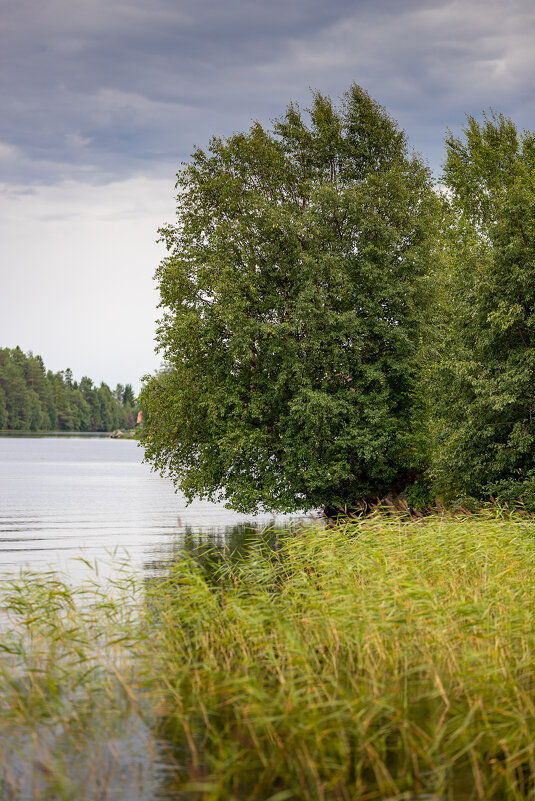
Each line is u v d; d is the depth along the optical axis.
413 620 10.36
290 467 27.95
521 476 23.89
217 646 11.00
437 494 27.58
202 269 27.91
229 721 8.32
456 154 43.41
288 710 7.82
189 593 12.04
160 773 7.05
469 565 13.75
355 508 26.84
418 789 6.61
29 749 7.61
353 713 7.66
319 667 9.58
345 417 28.64
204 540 29.25
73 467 87.19
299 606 12.16
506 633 9.62
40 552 26.05
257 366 28.88
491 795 6.48
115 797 6.55
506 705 7.95
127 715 8.51
